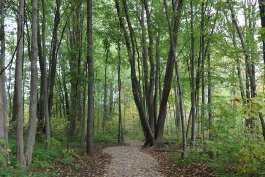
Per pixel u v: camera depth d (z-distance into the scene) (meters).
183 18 16.39
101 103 44.78
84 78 17.02
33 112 10.45
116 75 41.75
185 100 30.33
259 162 7.70
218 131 9.81
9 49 26.08
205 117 11.52
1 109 9.69
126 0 20.64
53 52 18.89
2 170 8.61
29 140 10.36
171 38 13.40
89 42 16.22
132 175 11.41
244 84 17.59
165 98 20.97
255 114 5.33
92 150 16.25
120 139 28.12
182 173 11.05
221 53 14.64
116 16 21.91
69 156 13.44
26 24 18.36
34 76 10.40
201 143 13.24
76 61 19.62
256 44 13.01
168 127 40.84
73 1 17.61
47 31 24.64
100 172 11.91
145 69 22.22
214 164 10.09
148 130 21.22
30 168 10.14
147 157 16.31
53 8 18.78
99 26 26.16
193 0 13.19
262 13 8.29
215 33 14.55
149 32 20.36
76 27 21.36
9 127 19.91
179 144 22.56
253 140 8.28
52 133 19.98
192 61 14.40
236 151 8.88
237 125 9.63
